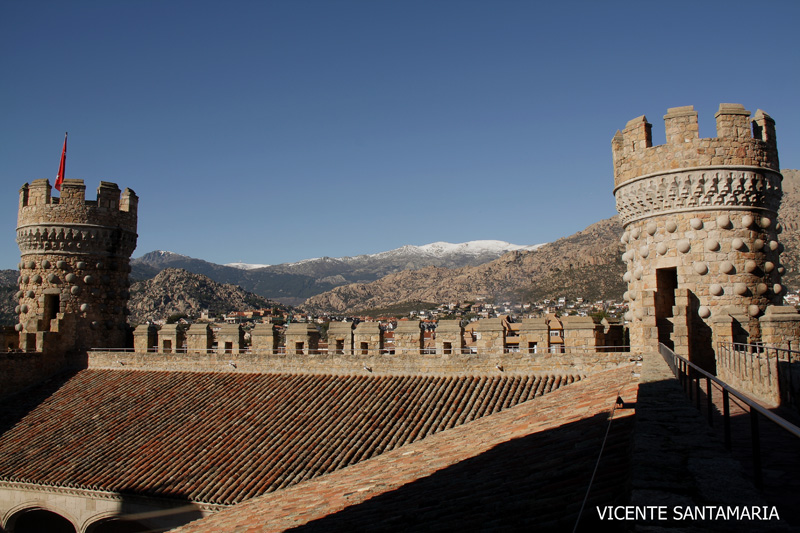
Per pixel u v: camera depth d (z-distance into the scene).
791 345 21.75
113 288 38.81
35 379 35.62
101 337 37.91
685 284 23.92
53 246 37.38
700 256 23.78
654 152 24.78
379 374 29.19
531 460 11.07
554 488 8.41
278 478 21.22
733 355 20.62
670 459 6.75
